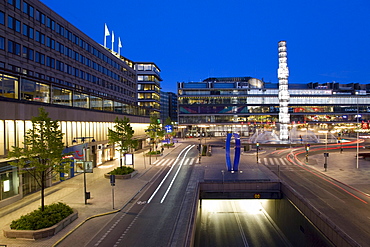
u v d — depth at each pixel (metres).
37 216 19.88
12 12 39.81
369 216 23.12
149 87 117.06
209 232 30.98
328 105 138.38
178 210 24.75
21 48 41.66
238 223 33.75
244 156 61.06
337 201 27.33
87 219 22.09
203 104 135.00
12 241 17.89
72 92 38.97
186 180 37.22
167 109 190.50
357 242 18.23
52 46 49.59
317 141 89.88
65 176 36.91
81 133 41.50
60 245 17.62
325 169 43.00
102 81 70.62
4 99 25.14
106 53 73.38
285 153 65.44
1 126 25.05
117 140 40.47
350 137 114.25
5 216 22.58
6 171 25.77
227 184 33.69
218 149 77.62
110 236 19.06
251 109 136.00
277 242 28.70
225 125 138.25
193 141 109.81
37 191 30.70
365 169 44.16
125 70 88.38
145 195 29.83
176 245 17.66
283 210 31.33
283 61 88.81
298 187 32.97
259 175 38.97
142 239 18.58
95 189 31.66
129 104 67.62
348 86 160.50
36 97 30.33
